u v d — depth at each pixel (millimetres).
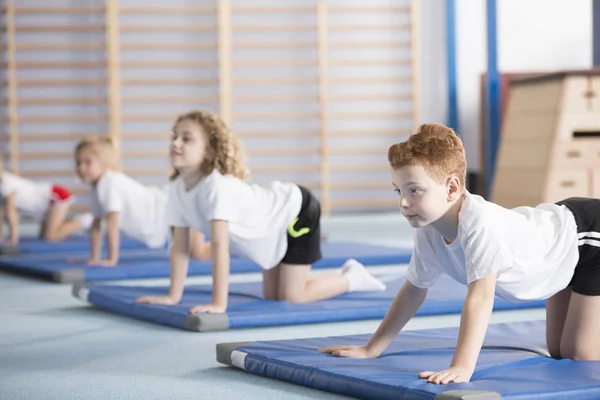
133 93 11180
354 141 11547
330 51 11422
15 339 3445
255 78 11352
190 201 3646
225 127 3607
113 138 5488
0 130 11016
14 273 5848
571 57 11586
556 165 7867
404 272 5262
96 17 11070
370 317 3725
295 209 3803
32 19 10977
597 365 2479
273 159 11453
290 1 11359
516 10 11547
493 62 9578
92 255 5496
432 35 11672
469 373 2275
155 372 2793
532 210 2613
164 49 11195
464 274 2498
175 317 3572
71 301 4488
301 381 2529
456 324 3564
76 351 3174
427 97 11711
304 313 3619
